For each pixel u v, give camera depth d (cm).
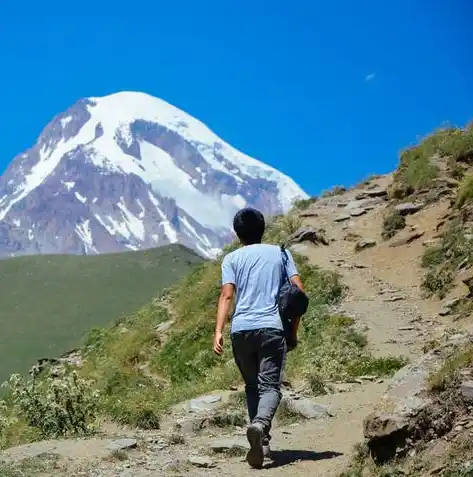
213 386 1374
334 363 1428
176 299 2397
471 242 1891
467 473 556
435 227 2170
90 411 1008
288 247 2330
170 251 7188
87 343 2455
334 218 2517
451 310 1669
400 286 1914
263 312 700
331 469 680
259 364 702
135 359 2020
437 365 708
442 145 2655
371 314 1747
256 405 711
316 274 2034
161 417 1057
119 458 759
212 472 704
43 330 5641
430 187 2412
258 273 715
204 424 932
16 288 6594
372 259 2138
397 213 2325
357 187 2852
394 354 1463
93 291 6359
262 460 695
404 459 627
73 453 775
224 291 718
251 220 749
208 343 1880
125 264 6919
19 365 5094
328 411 959
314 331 1700
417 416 636
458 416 620
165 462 746
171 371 1853
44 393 1066
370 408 977
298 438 831
